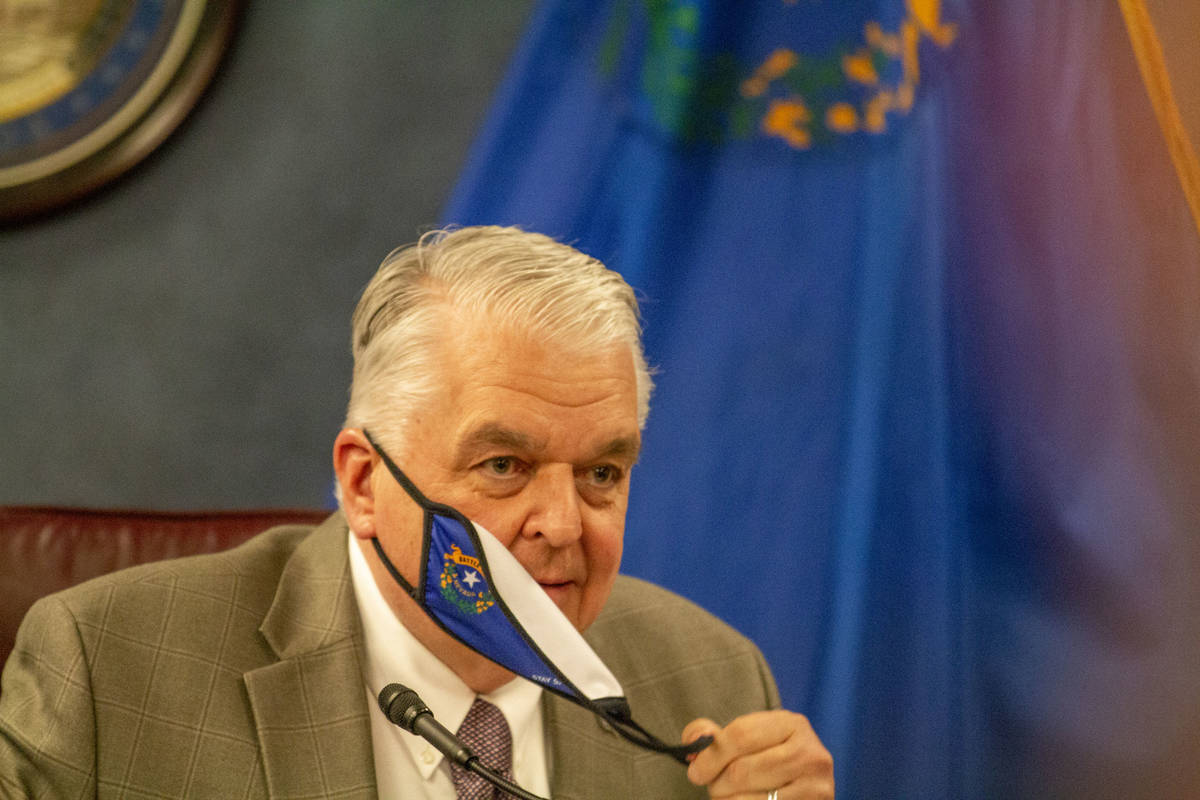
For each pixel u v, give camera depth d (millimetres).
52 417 8648
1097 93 8461
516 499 4094
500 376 4031
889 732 8695
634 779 4848
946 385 8688
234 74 8727
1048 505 8578
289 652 4523
